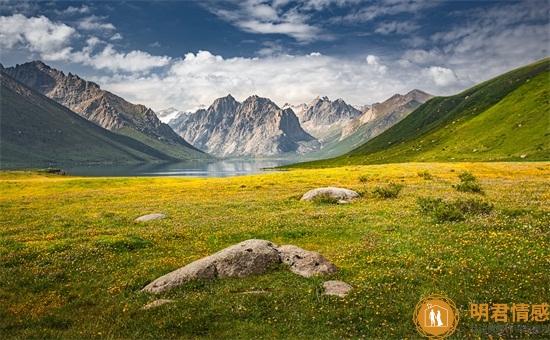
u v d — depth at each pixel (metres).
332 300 13.69
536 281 14.23
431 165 97.94
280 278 16.41
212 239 25.03
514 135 163.00
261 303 13.80
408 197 41.09
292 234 25.52
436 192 44.19
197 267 16.69
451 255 18.27
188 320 12.77
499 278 14.77
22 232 29.97
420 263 17.48
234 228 27.97
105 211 41.38
